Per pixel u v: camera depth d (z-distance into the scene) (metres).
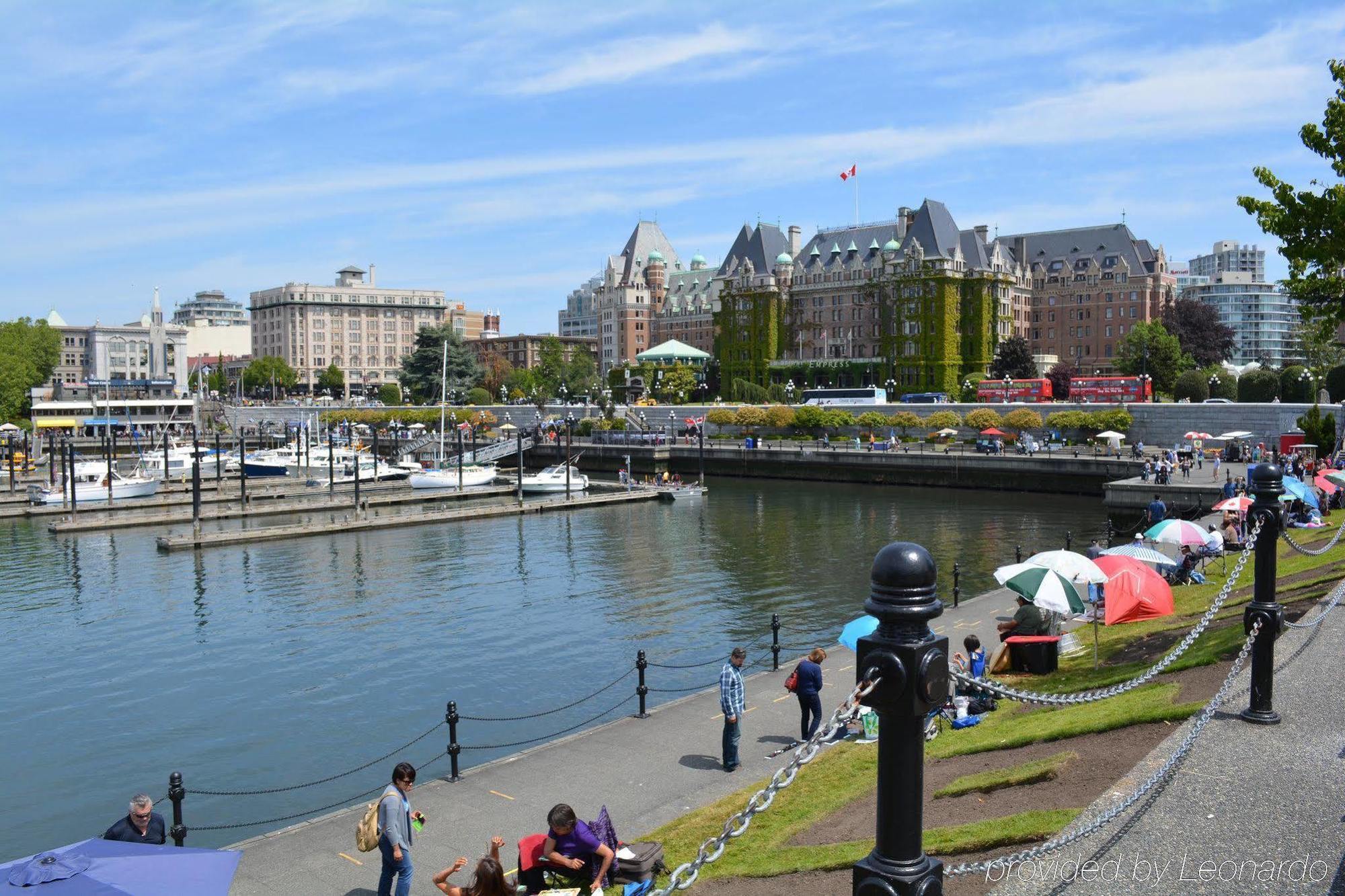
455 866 14.13
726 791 19.16
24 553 63.50
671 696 31.77
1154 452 95.94
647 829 17.34
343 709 31.55
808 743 6.61
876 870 5.62
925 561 5.52
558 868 13.54
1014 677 23.70
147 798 15.33
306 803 24.53
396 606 46.72
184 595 50.12
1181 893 8.40
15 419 174.38
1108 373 175.62
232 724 30.39
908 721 5.57
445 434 150.00
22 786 26.02
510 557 61.09
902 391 182.25
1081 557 23.64
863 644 5.62
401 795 15.03
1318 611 19.03
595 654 37.34
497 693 32.88
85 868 10.92
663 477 101.69
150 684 34.69
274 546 65.81
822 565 56.94
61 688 34.47
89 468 106.50
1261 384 115.25
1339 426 81.25
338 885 16.17
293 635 41.44
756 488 105.00
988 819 13.06
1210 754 11.59
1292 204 28.70
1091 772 14.09
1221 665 17.86
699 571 55.53
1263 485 12.63
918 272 179.00
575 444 130.75
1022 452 100.06
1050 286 198.88
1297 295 33.41
